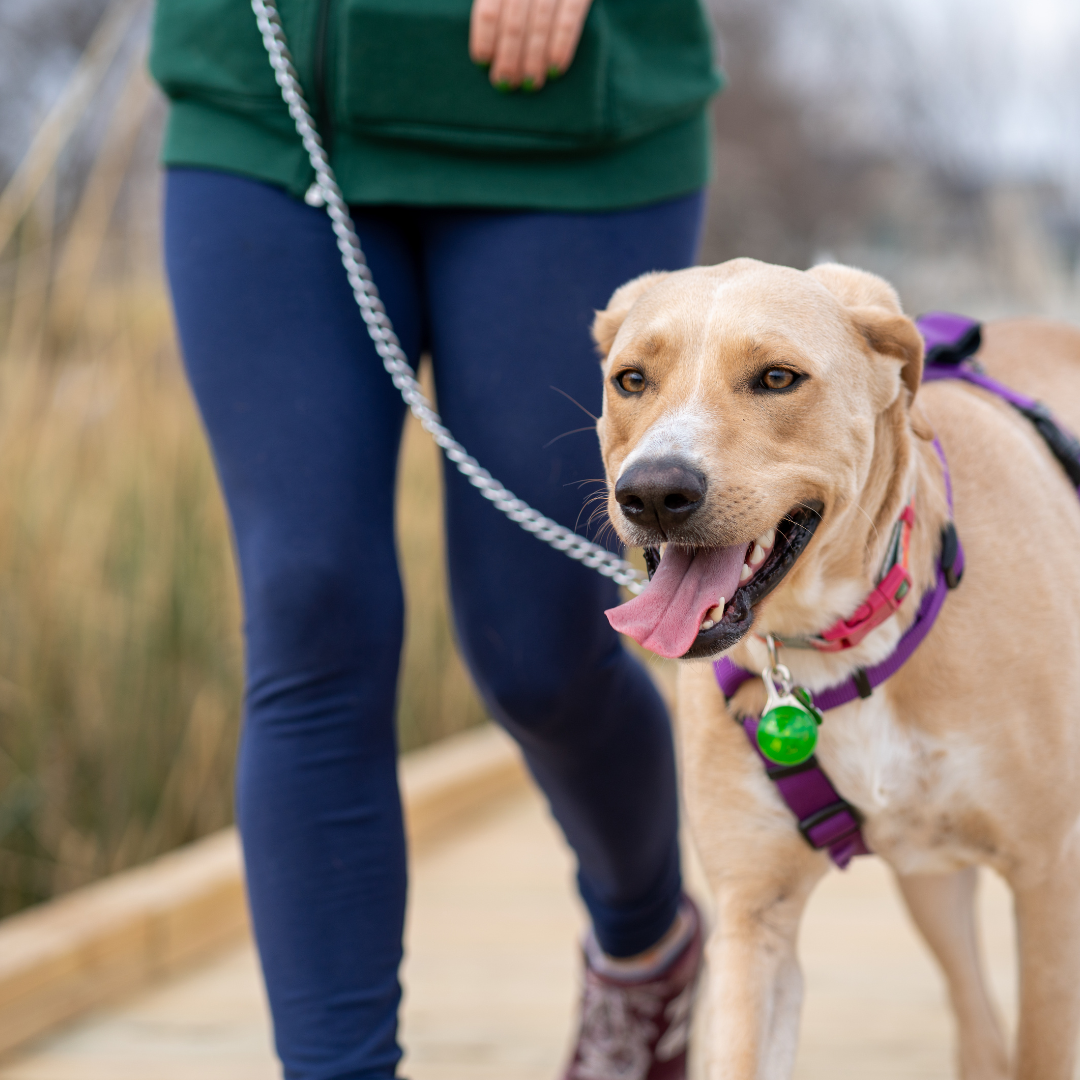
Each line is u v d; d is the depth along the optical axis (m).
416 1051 2.43
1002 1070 2.09
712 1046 1.65
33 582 3.09
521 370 1.83
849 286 1.78
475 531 1.85
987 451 1.88
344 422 1.76
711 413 1.58
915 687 1.69
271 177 1.80
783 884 1.76
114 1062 2.37
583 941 2.19
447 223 1.88
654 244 1.93
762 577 1.62
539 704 1.82
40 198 3.35
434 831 3.83
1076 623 1.79
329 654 1.68
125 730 3.16
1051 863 1.74
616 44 1.86
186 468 3.47
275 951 1.67
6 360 3.28
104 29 3.25
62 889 3.04
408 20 1.77
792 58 21.98
